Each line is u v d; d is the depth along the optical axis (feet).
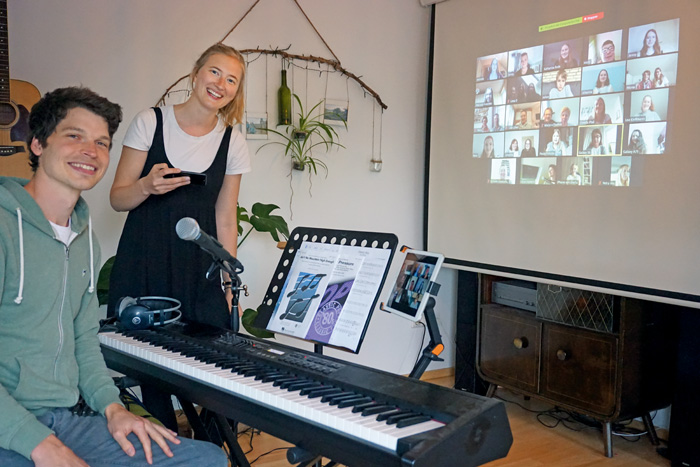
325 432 3.57
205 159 6.54
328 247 5.64
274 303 5.75
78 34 9.14
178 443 4.42
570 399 9.50
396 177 12.21
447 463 3.17
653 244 8.48
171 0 9.77
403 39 12.03
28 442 3.82
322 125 10.90
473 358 11.56
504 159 10.62
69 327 4.70
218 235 7.04
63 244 4.60
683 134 8.09
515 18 10.37
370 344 11.98
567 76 9.59
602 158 9.10
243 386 4.13
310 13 11.00
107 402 4.65
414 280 5.06
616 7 8.87
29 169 7.98
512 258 10.52
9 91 7.84
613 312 8.87
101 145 4.63
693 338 8.30
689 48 7.99
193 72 6.52
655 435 9.43
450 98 11.59
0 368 4.35
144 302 5.87
